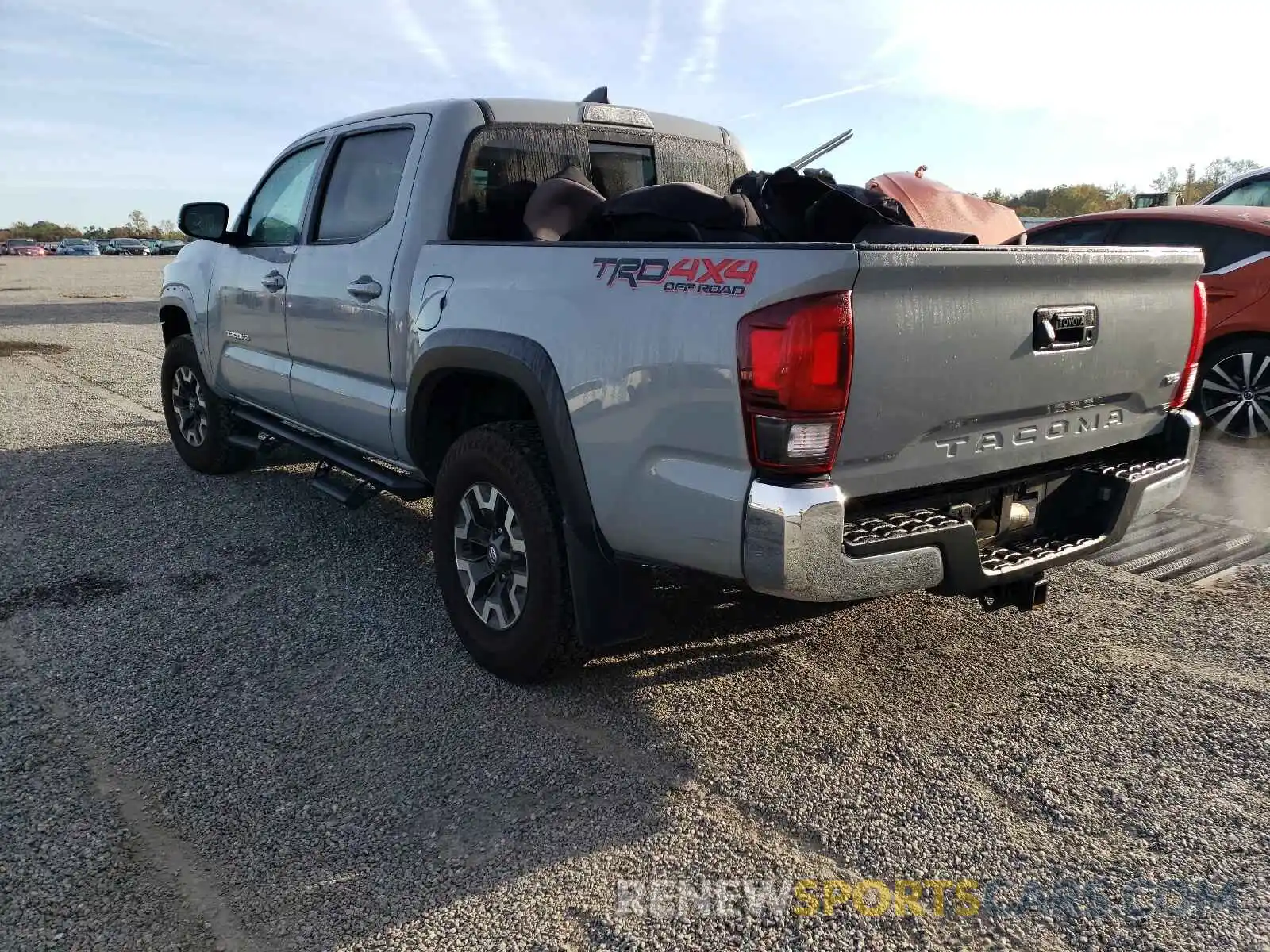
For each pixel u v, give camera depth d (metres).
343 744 2.93
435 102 3.87
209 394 5.72
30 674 3.38
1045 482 3.11
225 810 2.60
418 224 3.68
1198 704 3.18
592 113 4.19
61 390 9.42
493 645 3.29
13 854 2.42
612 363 2.71
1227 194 7.98
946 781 2.73
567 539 2.97
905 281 2.40
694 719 3.09
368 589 4.18
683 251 2.58
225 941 2.13
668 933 2.15
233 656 3.53
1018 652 3.56
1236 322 6.35
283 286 4.55
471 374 3.44
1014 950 2.11
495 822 2.55
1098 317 2.94
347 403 4.17
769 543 2.37
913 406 2.50
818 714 3.11
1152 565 4.46
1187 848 2.45
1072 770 2.79
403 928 2.17
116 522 5.09
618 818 2.57
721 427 2.46
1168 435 3.37
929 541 2.56
